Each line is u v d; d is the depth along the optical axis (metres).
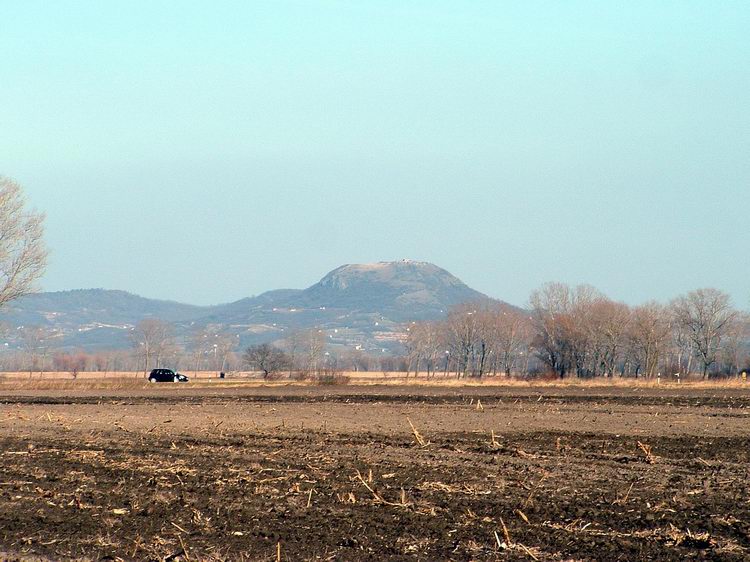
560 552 39.53
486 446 74.31
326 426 92.50
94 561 39.44
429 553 39.66
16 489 55.03
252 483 56.16
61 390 182.62
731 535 42.53
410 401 135.62
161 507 49.19
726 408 117.69
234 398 146.25
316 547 40.72
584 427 91.00
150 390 179.88
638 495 51.91
